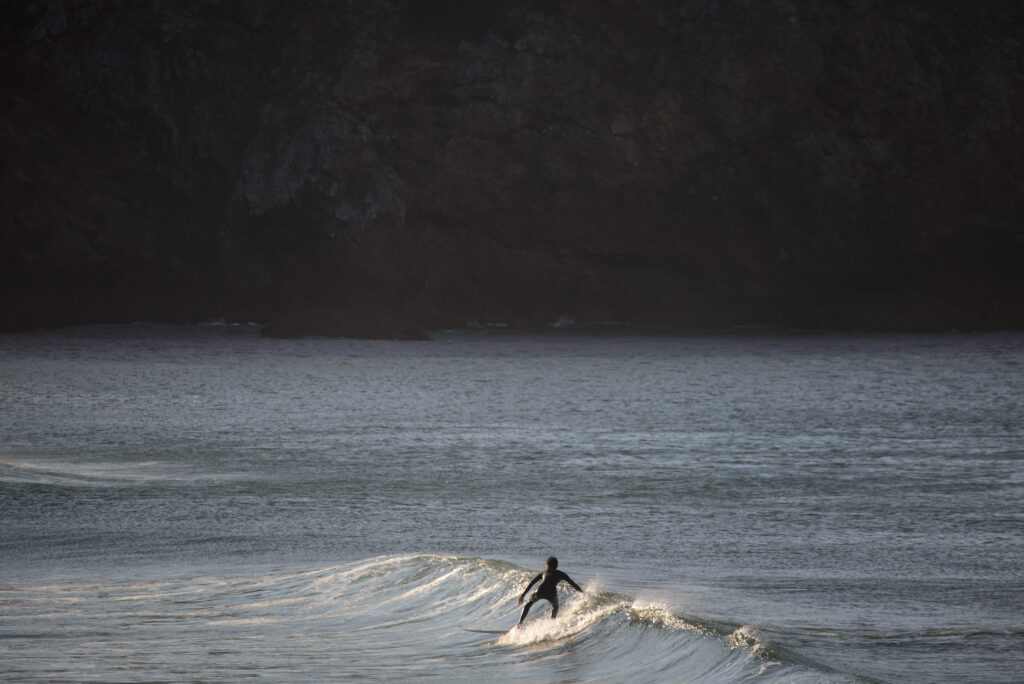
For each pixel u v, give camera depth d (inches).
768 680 1606.8
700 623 1968.5
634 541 3597.4
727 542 3585.1
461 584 2436.0
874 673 1728.6
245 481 4857.3
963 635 2121.1
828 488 4820.4
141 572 2893.7
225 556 3189.0
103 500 4202.8
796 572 3078.2
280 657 1819.6
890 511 4224.9
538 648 1918.1
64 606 2354.8
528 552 3351.4
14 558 3139.8
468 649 1921.8
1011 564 3230.8
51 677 1579.7
